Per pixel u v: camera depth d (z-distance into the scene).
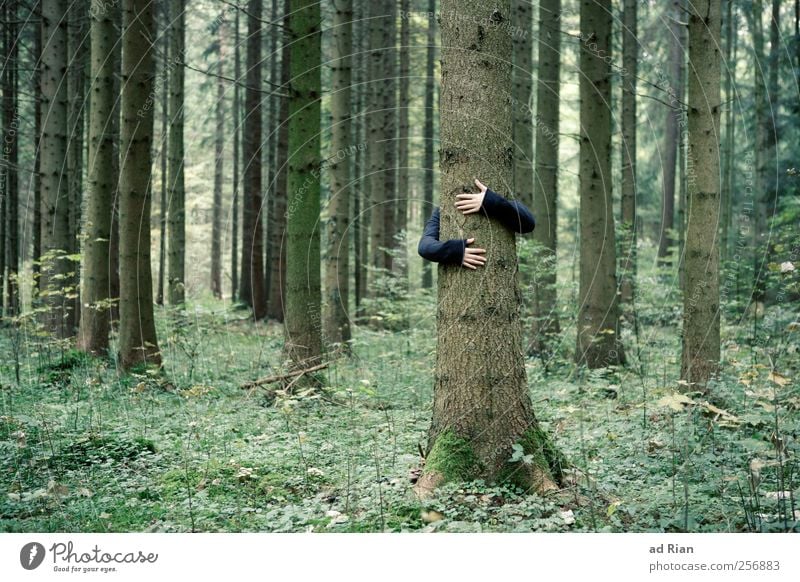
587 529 4.27
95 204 10.76
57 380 9.32
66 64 11.66
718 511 4.53
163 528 4.55
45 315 11.93
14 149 15.59
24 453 5.92
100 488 5.31
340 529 4.43
